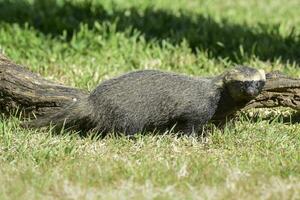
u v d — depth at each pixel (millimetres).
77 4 34562
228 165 19109
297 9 38312
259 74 20859
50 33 31156
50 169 18547
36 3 34875
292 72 27719
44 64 27641
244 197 16906
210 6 38156
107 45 29891
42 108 22297
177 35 31484
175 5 37031
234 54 29672
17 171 18391
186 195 16969
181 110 21031
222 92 21156
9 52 28594
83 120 21312
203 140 21375
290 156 19953
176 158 19547
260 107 22953
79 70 27266
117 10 34750
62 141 20625
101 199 16656
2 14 33062
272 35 32125
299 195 17031
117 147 20547
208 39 31156
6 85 22219
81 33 30500
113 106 21078
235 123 22562
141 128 21266
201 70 27953
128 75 21469
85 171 18281
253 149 20766
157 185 17656
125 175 18188
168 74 21422
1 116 22641
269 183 17797
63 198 16797
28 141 20688
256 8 38125
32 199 16609
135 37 30578
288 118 23453
